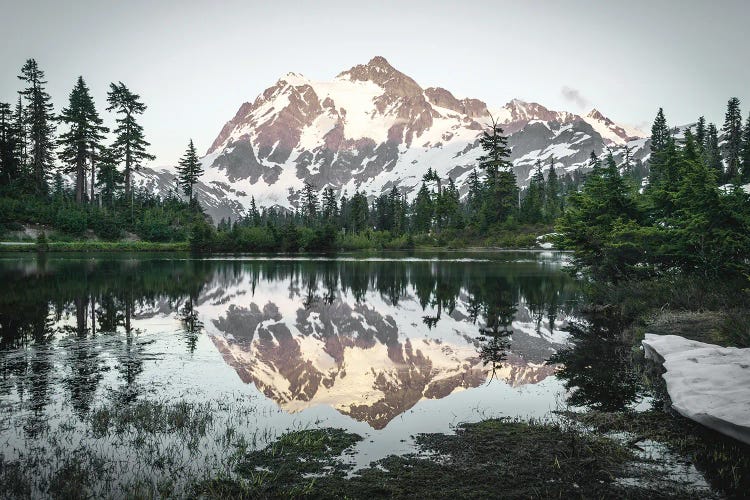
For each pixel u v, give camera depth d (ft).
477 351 39.01
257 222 368.48
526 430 21.94
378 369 33.78
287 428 22.43
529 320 52.42
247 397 27.20
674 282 53.42
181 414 23.80
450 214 327.06
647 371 31.73
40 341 40.27
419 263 149.07
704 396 22.97
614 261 62.44
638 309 51.34
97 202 240.32
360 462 18.80
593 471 17.85
